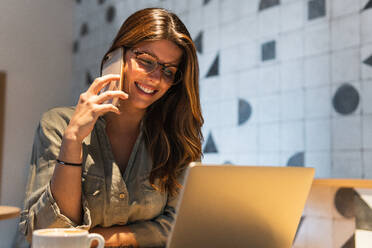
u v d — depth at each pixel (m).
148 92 1.24
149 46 1.22
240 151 3.39
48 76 4.92
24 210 1.13
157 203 1.29
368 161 2.65
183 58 1.31
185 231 0.88
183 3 3.94
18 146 4.63
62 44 5.06
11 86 4.64
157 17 1.23
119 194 1.22
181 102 1.36
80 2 5.12
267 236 1.00
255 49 3.34
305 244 1.71
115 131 1.31
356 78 2.75
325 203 1.66
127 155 1.33
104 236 1.17
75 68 5.08
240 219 0.93
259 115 3.28
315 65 2.97
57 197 1.05
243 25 3.44
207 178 0.85
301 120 3.02
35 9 4.87
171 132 1.36
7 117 4.58
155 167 1.30
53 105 4.95
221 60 3.59
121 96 1.08
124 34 1.24
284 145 3.11
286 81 3.13
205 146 3.68
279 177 0.95
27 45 4.79
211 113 3.65
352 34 2.79
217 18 3.64
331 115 2.86
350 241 1.57
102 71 1.25
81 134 1.04
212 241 0.92
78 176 1.06
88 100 1.05
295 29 3.10
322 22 2.95
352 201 1.57
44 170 1.14
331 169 2.84
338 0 2.87
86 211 1.10
